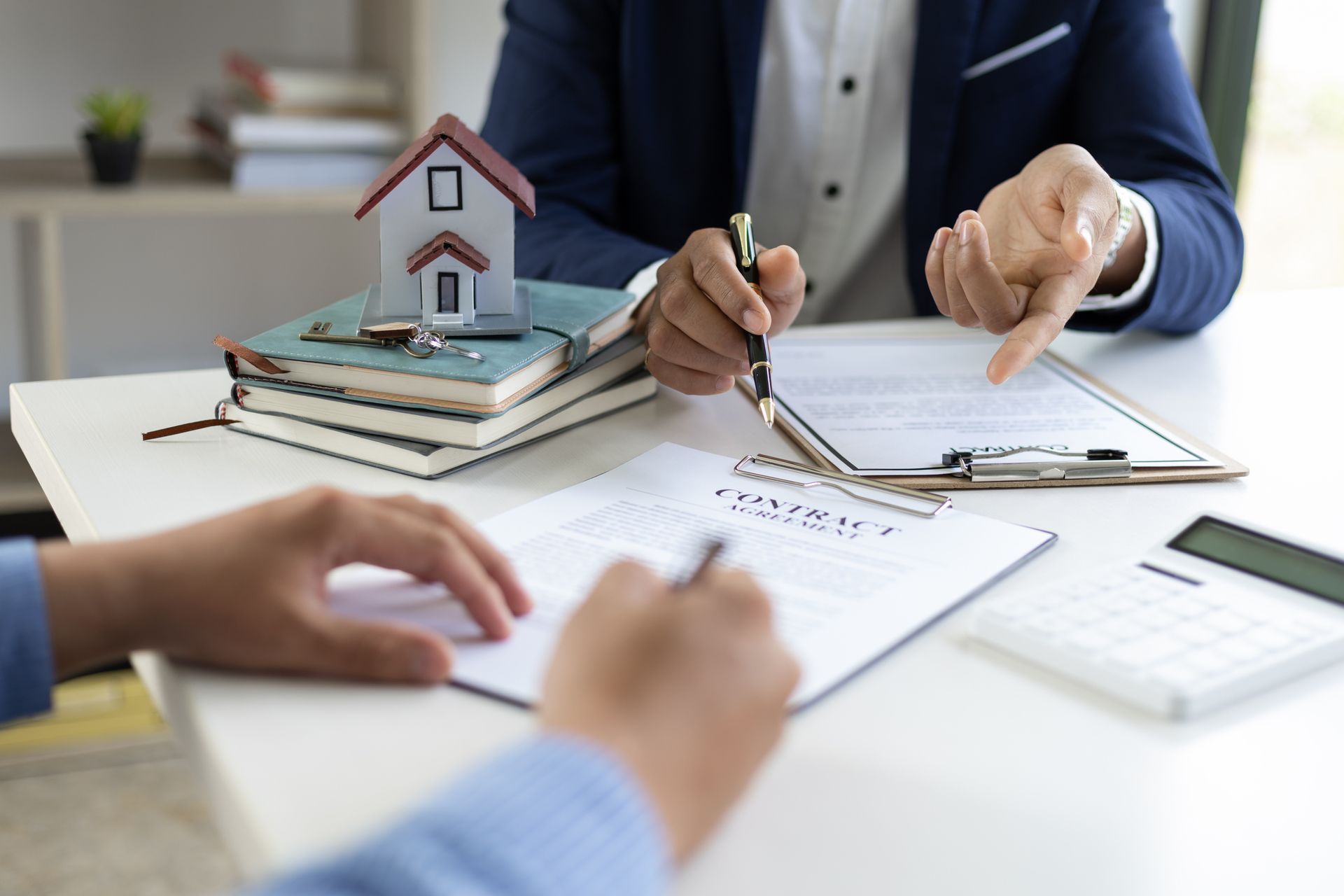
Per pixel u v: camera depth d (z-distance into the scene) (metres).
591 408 0.79
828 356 0.95
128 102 1.76
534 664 0.47
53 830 1.53
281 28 2.09
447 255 0.75
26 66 1.95
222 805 0.41
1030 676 0.48
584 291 0.85
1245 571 0.55
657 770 0.34
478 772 0.31
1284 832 0.39
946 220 1.34
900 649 0.50
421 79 1.81
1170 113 1.21
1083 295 0.82
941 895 0.36
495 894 0.28
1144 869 0.37
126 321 2.10
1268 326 1.09
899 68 1.34
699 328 0.78
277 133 1.81
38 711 0.47
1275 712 0.46
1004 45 1.29
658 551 0.58
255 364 0.71
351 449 0.70
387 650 0.45
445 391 0.68
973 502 0.67
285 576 0.46
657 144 1.32
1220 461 0.73
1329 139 1.97
